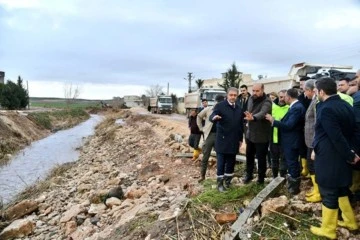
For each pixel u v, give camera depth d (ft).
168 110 150.20
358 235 15.93
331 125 14.92
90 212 28.35
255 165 27.66
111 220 25.75
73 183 41.91
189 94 105.81
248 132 22.70
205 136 28.68
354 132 16.21
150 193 28.68
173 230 18.56
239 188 22.17
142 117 120.78
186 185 28.50
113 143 74.59
